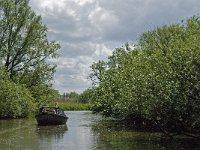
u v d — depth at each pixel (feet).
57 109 173.37
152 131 128.26
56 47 232.32
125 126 155.43
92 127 154.92
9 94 200.85
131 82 114.52
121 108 118.42
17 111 205.77
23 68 225.97
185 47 88.38
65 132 132.98
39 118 161.58
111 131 132.77
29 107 218.18
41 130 141.18
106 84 161.17
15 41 222.89
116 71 166.81
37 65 228.43
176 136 107.55
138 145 91.66
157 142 96.58
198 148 85.51
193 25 157.69
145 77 96.94
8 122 182.29
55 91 241.96
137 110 104.99
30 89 231.50
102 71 200.23
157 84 90.94
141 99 97.25
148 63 109.91
